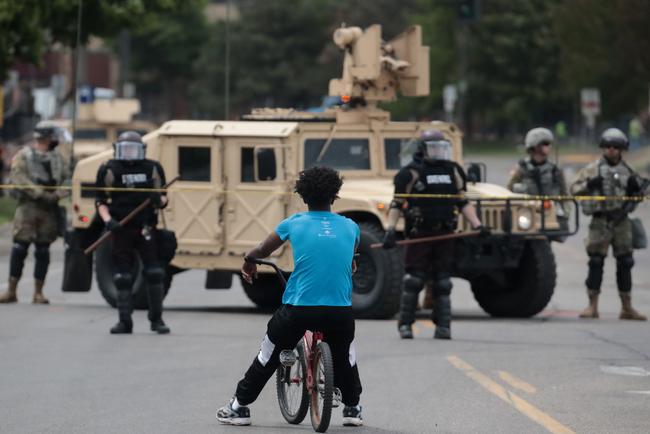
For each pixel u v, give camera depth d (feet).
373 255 158.30
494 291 169.17
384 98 177.17
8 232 307.78
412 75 178.09
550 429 95.20
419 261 142.00
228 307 183.62
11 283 181.27
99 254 176.35
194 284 216.74
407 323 142.61
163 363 125.59
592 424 97.04
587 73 573.74
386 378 116.57
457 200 142.00
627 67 556.51
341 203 160.66
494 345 137.08
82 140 387.14
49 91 500.33
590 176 162.30
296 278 90.63
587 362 125.59
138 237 146.41
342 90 175.94
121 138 145.48
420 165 141.79
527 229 160.97
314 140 168.04
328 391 88.79
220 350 134.00
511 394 108.99
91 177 177.27
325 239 90.17
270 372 94.32
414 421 98.02
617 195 162.20
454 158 175.01
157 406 104.17
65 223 180.04
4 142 573.74
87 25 368.48
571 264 250.57
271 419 99.50
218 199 169.58
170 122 174.50
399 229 157.28
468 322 160.45
